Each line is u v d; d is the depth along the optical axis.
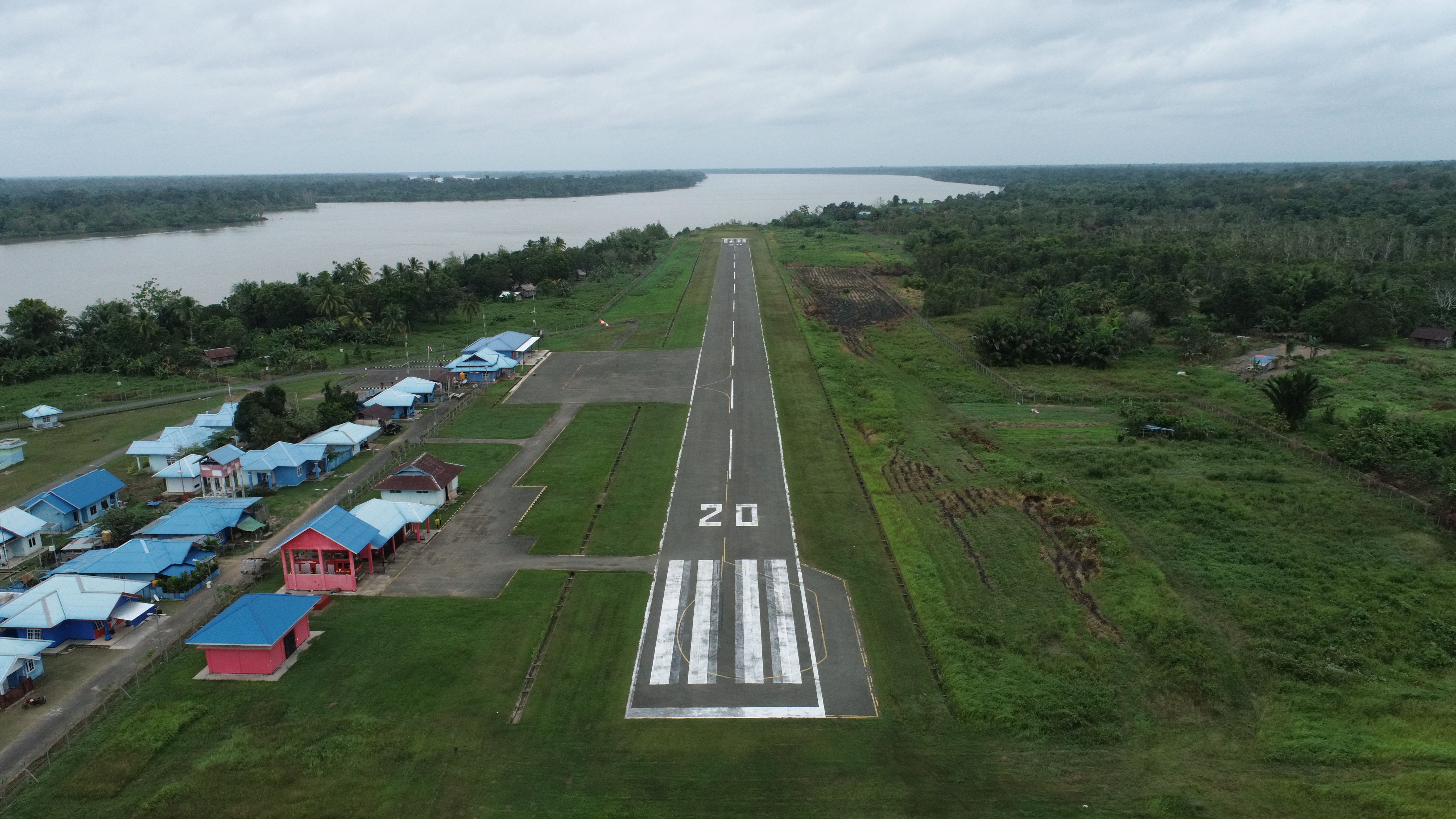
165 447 74.94
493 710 40.44
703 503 64.88
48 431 87.81
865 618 48.59
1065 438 79.19
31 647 42.94
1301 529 58.50
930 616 48.19
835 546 57.56
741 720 39.78
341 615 49.03
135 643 46.91
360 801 34.56
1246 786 35.12
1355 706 40.19
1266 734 38.28
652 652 45.28
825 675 43.25
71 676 43.69
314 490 69.19
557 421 86.62
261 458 69.75
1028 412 88.81
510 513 63.34
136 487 71.50
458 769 36.47
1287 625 46.59
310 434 79.50
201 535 57.34
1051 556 55.19
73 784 35.50
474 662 44.28
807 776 36.06
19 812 33.88
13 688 41.94
